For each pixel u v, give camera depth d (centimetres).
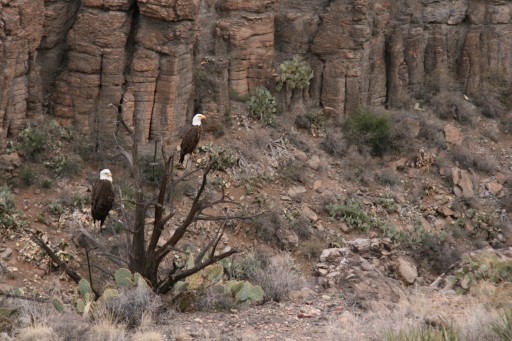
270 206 6116
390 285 3944
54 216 5403
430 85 7894
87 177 5762
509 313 3044
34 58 5856
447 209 6750
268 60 7025
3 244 5112
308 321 3344
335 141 6869
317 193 6450
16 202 5425
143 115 6131
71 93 6028
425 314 3375
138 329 3103
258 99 6825
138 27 6097
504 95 8062
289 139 6756
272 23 7019
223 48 6838
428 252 6338
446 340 2805
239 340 3047
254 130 6675
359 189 6644
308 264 5825
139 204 3541
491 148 7562
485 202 7006
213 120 6462
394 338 2886
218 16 6925
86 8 5988
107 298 3247
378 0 7462
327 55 7138
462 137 7469
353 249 4831
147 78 6103
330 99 7144
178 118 6306
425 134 7325
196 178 6009
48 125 5922
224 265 4931
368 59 7319
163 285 3594
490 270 4088
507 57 8181
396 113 7356
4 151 5662
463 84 8062
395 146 7044
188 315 3381
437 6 7875
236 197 6100
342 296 3778
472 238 6675
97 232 5278
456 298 3794
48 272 5053
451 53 8038
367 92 7388
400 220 6538
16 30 5606
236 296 3562
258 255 5606
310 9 7219
